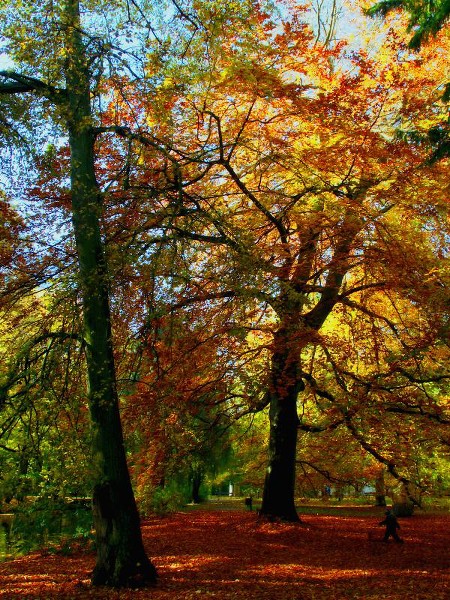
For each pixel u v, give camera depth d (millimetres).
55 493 11102
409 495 17562
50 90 11031
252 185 13781
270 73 10906
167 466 16125
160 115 10469
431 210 13047
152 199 10578
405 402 14156
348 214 12367
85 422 10820
